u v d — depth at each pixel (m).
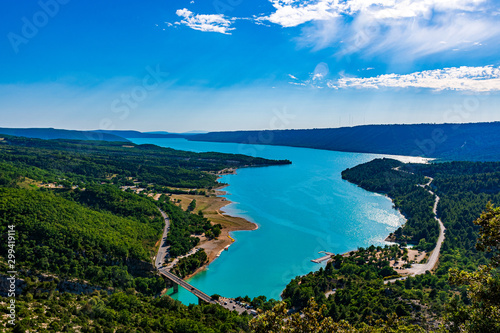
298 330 34.06
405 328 47.34
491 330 30.25
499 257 31.78
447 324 37.69
